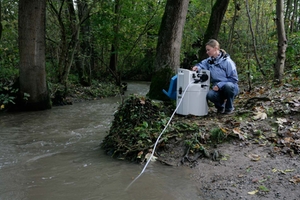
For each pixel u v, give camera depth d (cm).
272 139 417
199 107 524
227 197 307
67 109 920
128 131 464
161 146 433
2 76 1020
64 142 538
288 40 1019
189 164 396
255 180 329
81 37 1484
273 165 356
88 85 1455
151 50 2362
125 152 436
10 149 496
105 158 442
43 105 899
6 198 321
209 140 435
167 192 328
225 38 1761
